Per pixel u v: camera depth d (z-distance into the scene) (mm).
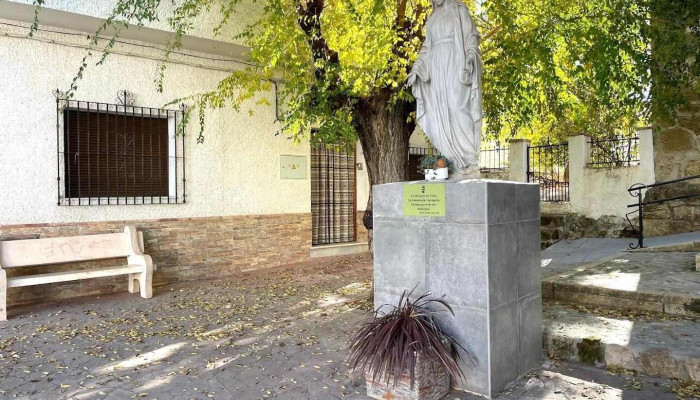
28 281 6387
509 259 3848
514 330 3910
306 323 5816
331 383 4027
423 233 3939
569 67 7055
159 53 8492
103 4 7219
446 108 4250
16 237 7051
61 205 7461
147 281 7348
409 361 3387
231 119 9430
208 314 6324
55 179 7430
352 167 12164
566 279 5680
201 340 5238
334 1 6246
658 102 6527
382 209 4246
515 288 3932
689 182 8492
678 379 3756
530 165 12086
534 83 7336
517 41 6340
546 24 6434
